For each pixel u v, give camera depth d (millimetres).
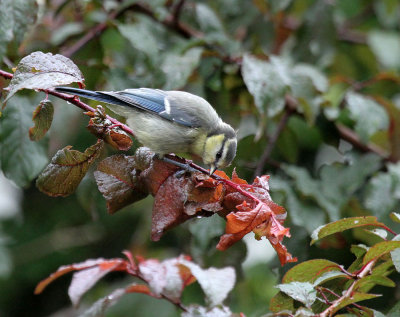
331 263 5855
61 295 13086
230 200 5992
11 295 12758
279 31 11680
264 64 8812
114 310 10656
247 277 11164
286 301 6012
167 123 7758
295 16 11500
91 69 9312
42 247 12625
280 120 10445
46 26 11367
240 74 9742
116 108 7750
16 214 12883
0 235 12359
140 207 11820
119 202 6254
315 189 9078
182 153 8648
